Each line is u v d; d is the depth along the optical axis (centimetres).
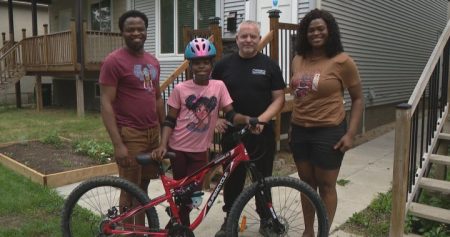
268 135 349
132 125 315
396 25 1077
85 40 1163
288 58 667
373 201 455
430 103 425
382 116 1041
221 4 927
